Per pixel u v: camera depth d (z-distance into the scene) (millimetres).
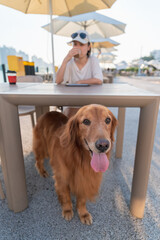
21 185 1352
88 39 2051
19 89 1401
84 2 3143
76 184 1264
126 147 2689
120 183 1801
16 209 1385
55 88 1519
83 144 1161
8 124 1172
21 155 1319
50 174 1957
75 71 2246
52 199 1560
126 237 1194
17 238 1177
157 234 1220
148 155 1180
